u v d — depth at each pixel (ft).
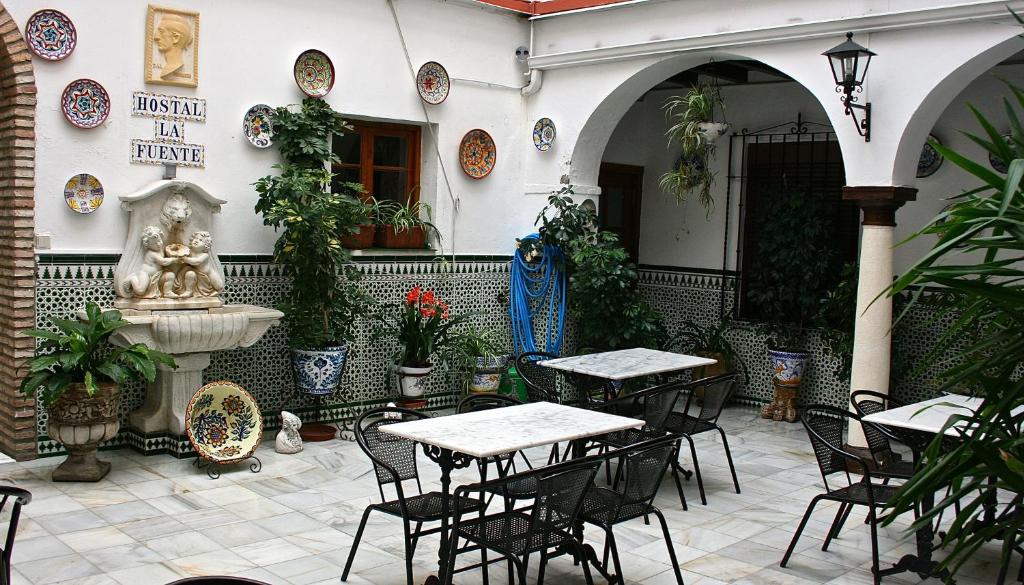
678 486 19.93
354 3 25.55
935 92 21.75
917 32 21.77
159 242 21.84
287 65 24.41
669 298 33.40
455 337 26.78
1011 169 8.75
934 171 27.09
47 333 19.35
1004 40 20.57
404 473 16.33
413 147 27.94
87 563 15.58
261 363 24.44
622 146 33.32
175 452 21.80
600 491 15.83
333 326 24.77
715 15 25.16
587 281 28.25
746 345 31.19
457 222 28.27
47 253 20.92
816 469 23.41
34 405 21.17
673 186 30.63
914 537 18.35
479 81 28.45
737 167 31.60
